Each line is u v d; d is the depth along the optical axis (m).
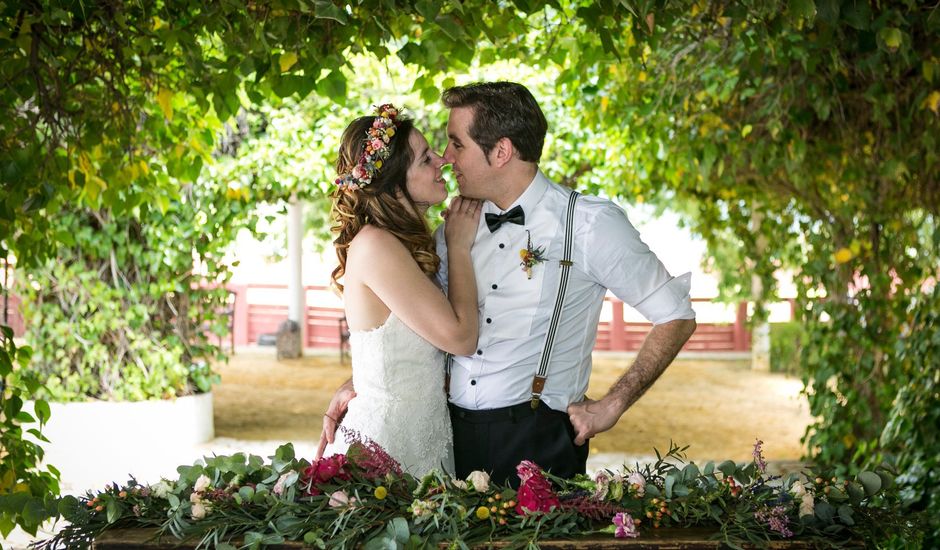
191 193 7.51
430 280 2.81
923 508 4.67
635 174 6.89
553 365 2.82
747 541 2.25
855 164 5.70
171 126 4.19
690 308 2.80
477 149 2.78
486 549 2.18
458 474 2.93
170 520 2.28
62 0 3.19
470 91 2.79
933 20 3.41
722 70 4.94
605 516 2.32
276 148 7.42
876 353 6.69
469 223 2.86
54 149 3.52
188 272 8.02
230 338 15.57
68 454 7.80
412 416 2.81
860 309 6.72
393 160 2.79
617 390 2.72
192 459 7.83
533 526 2.22
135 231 7.77
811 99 4.77
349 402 2.91
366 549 2.17
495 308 2.84
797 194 6.93
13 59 3.34
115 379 7.91
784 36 3.90
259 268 21.14
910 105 5.02
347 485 2.35
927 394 5.07
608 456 8.35
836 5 2.97
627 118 5.49
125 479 7.38
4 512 2.72
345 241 2.86
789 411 10.96
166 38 3.35
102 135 3.84
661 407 11.17
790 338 14.16
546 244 2.80
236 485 2.40
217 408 10.53
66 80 3.62
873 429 6.63
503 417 2.83
